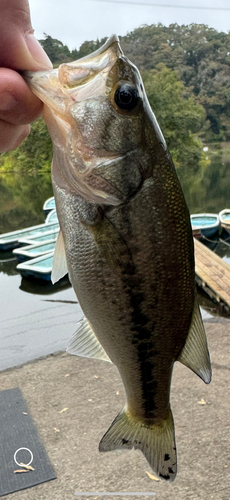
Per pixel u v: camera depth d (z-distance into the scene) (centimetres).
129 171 19
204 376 22
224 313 97
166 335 21
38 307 110
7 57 16
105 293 20
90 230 19
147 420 23
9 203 304
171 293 20
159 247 20
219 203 283
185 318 21
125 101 19
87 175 19
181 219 20
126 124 19
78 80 19
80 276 20
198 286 115
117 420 24
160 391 23
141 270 20
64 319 101
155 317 20
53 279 21
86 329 22
